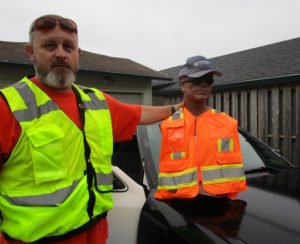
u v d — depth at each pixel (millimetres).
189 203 2029
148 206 2182
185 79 1994
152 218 2088
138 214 2240
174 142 2027
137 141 2760
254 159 2852
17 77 7895
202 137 2037
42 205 1282
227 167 2008
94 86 9203
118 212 2275
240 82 6699
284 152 6230
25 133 1316
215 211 1904
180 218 1894
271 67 7348
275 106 6297
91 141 1505
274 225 1671
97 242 1478
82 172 1443
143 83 10219
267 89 6438
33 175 1313
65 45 1487
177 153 2021
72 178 1395
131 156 2713
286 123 6125
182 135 2023
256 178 2498
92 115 1558
